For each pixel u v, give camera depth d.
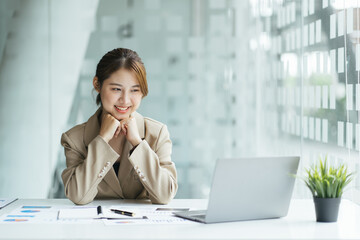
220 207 1.88
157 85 4.36
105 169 2.32
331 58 3.45
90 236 1.68
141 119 2.52
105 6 4.31
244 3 4.39
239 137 4.41
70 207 2.23
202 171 4.41
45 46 4.32
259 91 4.40
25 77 4.32
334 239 1.66
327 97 3.58
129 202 2.38
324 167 1.99
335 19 3.36
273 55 4.37
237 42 4.39
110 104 2.39
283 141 4.32
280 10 4.34
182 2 4.36
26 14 4.30
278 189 1.97
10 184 4.32
